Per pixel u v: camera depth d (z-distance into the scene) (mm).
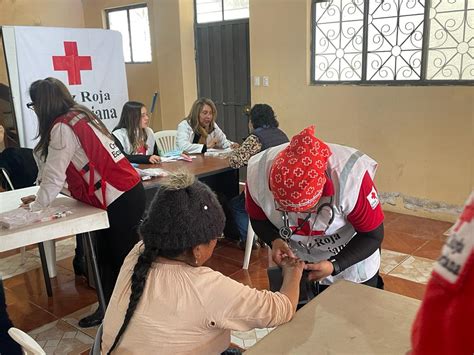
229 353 1453
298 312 1167
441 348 494
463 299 476
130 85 6523
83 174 2090
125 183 2164
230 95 5469
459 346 480
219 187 3750
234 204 3283
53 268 3047
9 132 4105
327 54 4355
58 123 1993
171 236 1040
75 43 4211
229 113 5547
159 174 2896
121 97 4641
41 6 6363
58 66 4113
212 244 1109
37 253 3475
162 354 1060
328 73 4395
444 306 491
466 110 3578
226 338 1160
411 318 1124
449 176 3773
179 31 5562
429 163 3861
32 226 1878
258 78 4902
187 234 1043
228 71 5414
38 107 2018
